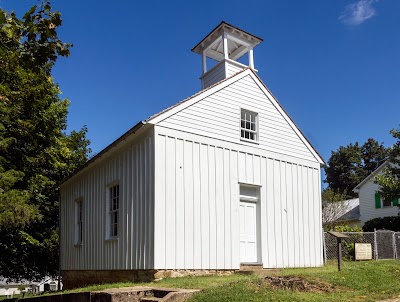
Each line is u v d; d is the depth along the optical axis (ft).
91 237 53.67
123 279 45.06
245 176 47.83
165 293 28.76
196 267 41.98
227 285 29.99
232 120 48.14
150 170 41.73
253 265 46.14
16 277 79.97
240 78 50.11
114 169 49.21
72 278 59.06
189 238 42.06
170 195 41.55
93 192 54.49
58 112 80.59
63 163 78.28
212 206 44.39
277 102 53.31
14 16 20.79
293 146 53.78
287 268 47.50
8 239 68.74
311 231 53.16
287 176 52.11
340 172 191.01
